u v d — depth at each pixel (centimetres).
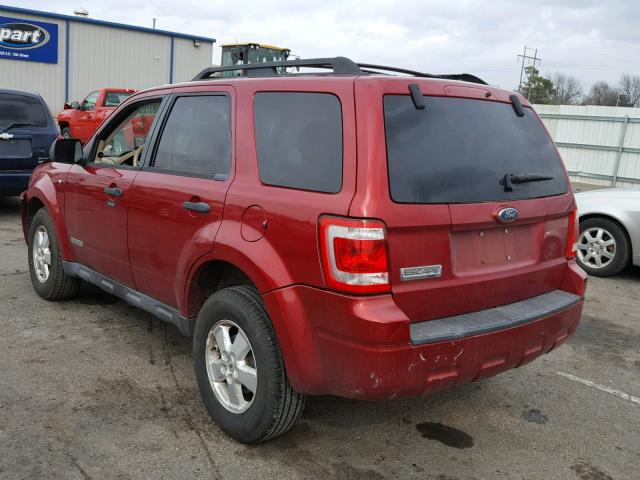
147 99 421
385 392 264
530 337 308
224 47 1917
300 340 280
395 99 280
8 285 582
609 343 514
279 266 287
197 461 303
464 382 290
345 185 269
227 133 340
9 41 2362
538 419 369
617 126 1909
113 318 503
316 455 314
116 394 369
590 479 307
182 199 350
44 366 404
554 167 349
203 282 351
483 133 310
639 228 698
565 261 353
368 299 261
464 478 302
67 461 297
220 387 330
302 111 301
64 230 493
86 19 2509
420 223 271
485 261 304
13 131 855
